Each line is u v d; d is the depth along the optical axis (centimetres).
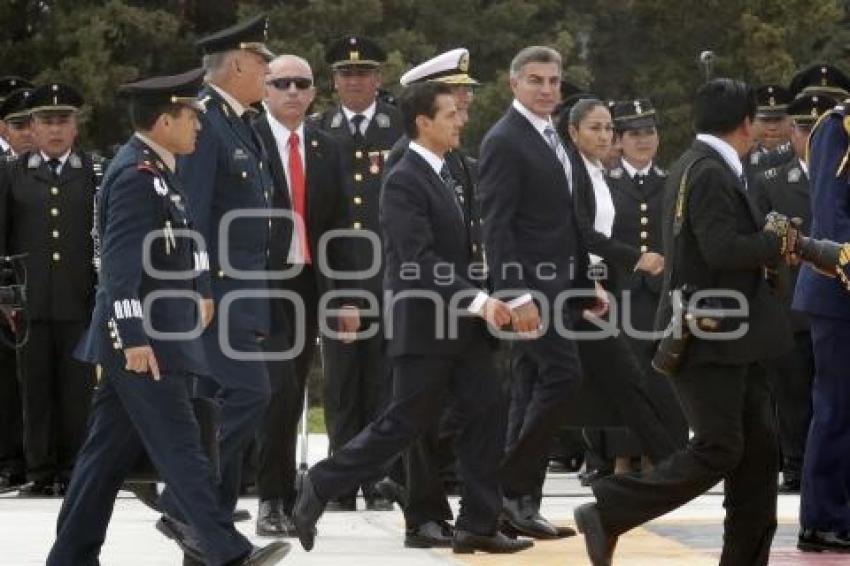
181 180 3091
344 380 3953
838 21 10900
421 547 3409
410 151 3269
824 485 3250
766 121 4559
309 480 3228
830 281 3212
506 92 9675
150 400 2767
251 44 3184
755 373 2797
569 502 4178
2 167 4403
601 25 10569
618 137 4447
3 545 3459
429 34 10244
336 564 3209
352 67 4116
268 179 3216
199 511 2784
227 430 3058
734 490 2819
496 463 3284
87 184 4403
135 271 2753
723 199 2733
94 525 2873
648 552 3341
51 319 4350
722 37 10488
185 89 2822
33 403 4372
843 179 3111
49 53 9894
